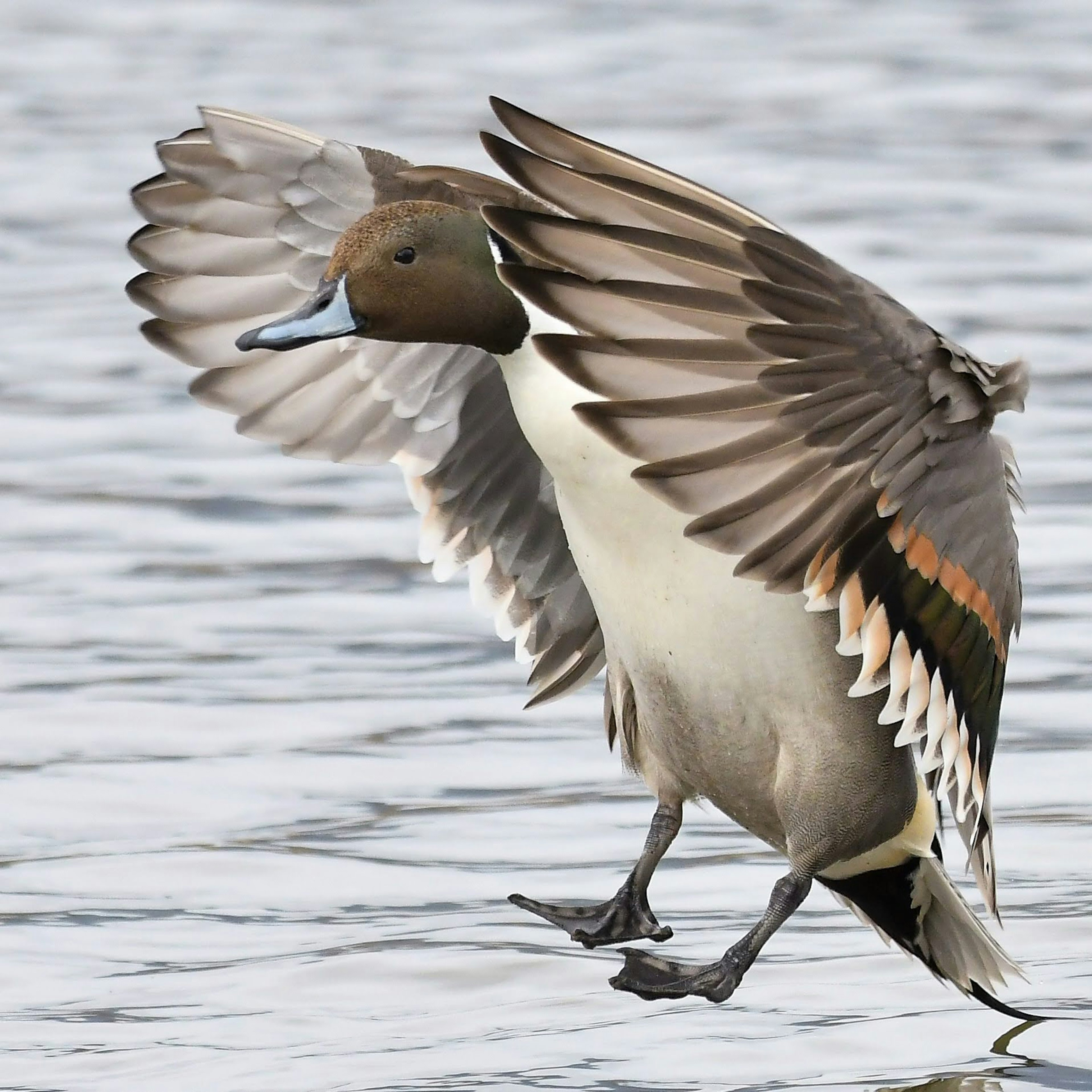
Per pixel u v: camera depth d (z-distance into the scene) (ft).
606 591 29.66
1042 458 61.87
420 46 139.54
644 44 140.46
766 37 142.82
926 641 27.96
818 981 33.53
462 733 44.86
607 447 28.48
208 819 40.22
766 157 107.65
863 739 29.48
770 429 24.49
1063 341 73.72
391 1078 29.30
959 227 92.68
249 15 151.43
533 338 23.73
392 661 49.14
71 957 34.17
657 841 31.45
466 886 37.40
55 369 73.26
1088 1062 30.12
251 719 45.24
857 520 26.09
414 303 28.71
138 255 33.45
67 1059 30.14
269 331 28.76
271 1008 32.19
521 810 40.98
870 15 150.10
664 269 24.11
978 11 151.12
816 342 24.88
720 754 30.01
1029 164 106.42
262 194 33.04
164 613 51.70
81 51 137.08
